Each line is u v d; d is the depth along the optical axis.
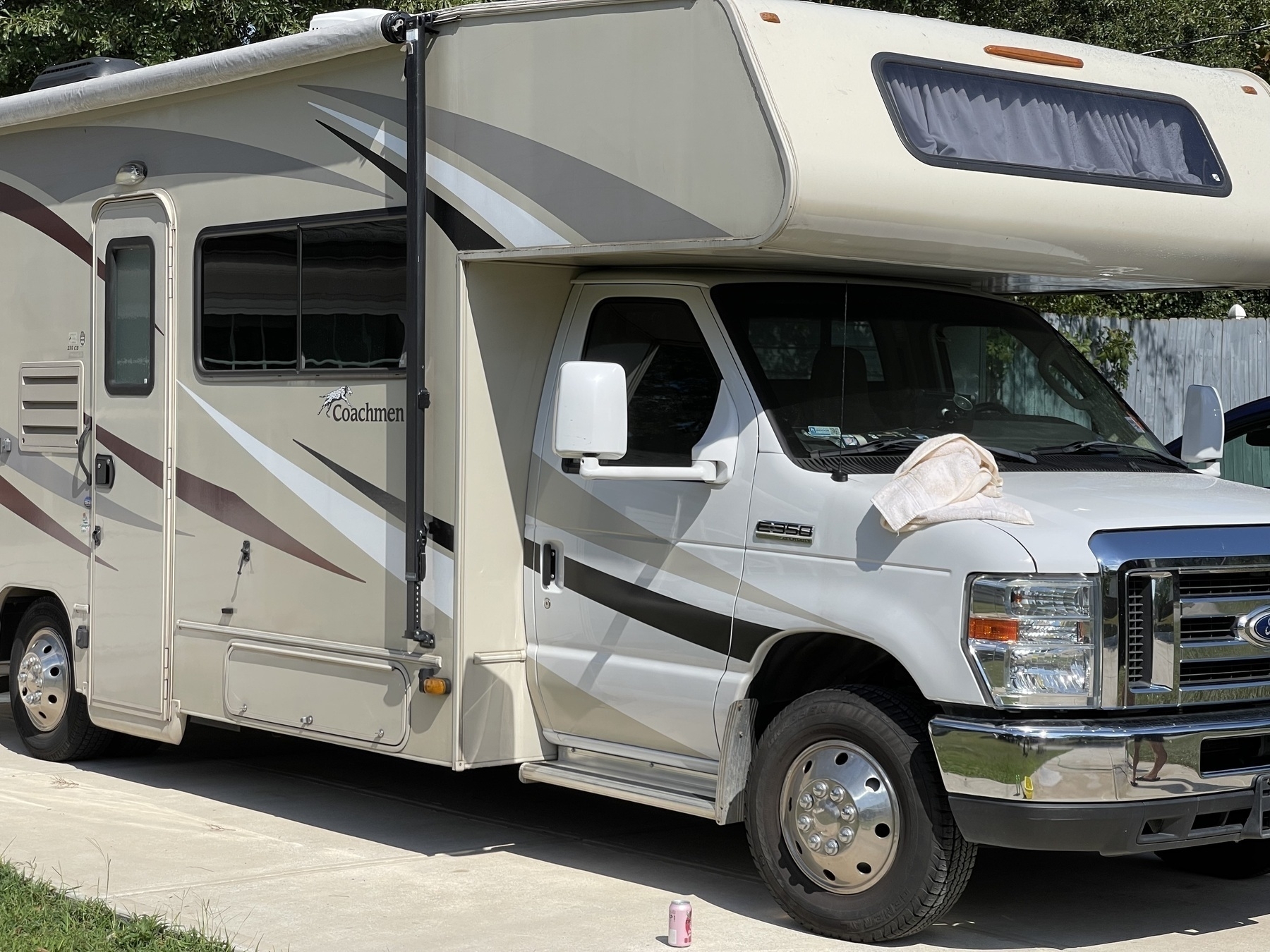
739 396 6.34
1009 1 16.64
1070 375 7.17
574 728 6.87
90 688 8.66
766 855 6.08
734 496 6.26
